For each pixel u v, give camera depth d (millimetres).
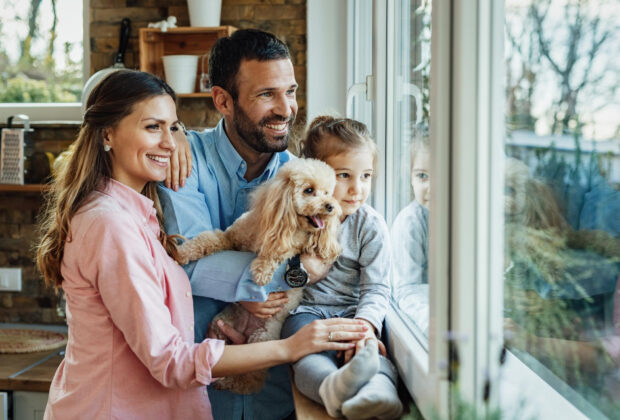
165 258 1290
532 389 733
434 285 797
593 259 638
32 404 2133
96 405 1186
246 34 1453
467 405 587
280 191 1248
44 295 2795
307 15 2580
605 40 596
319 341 1137
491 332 771
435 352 793
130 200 1269
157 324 1148
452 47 756
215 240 1372
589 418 659
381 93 1534
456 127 750
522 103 767
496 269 774
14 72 2947
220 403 1496
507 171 787
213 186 1557
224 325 1380
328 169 1268
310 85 2590
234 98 1468
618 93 580
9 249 2793
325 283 1347
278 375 1504
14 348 2391
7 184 2627
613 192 597
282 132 1474
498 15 767
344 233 1341
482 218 754
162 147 1289
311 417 1021
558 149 688
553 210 707
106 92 1255
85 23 2820
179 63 2512
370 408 930
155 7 2691
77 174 1242
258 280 1256
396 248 1434
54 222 1271
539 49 713
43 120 2857
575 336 682
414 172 1195
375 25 1530
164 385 1157
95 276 1164
